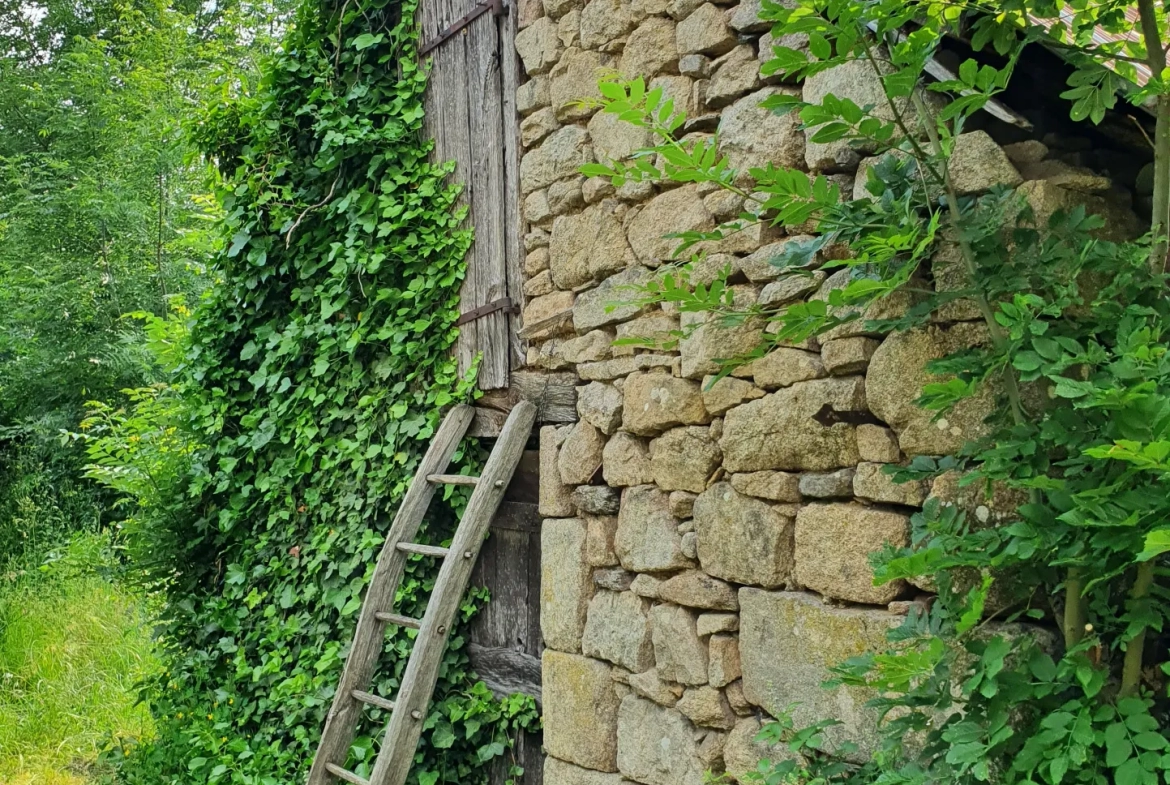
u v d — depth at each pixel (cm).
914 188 225
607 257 337
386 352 433
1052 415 202
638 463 321
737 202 291
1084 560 190
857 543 254
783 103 213
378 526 429
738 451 285
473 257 404
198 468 511
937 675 211
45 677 694
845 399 258
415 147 430
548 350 368
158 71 1233
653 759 310
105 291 1181
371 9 446
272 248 477
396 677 411
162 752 493
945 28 213
